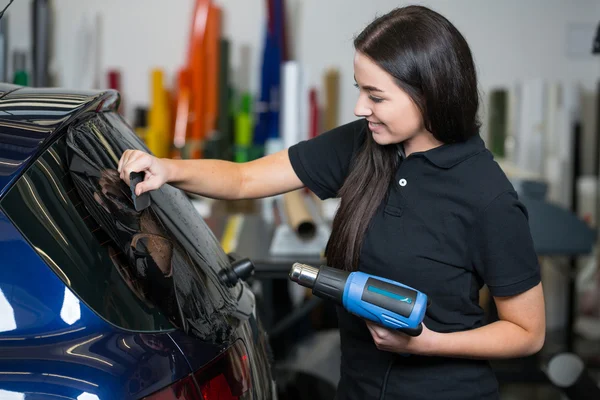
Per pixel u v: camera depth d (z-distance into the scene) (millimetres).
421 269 1276
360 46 1224
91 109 1244
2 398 906
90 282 1006
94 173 1129
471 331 1284
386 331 1228
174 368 1022
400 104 1213
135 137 1416
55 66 3535
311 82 3623
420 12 1224
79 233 1032
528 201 2652
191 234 1327
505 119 3502
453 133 1255
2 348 943
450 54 1197
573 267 3295
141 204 1170
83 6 3516
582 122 3664
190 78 3361
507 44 3604
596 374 3129
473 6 3570
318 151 1464
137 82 3602
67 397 915
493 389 1375
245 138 3359
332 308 3336
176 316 1090
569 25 3582
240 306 1341
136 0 3531
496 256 1250
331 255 1371
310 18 3562
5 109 1127
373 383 1372
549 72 3625
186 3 3541
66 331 967
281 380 2752
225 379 1106
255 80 3609
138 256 1100
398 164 1331
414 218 1284
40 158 1041
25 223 985
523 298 1284
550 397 3062
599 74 3633
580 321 3514
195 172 1320
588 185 3482
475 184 1253
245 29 3557
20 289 968
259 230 2721
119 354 974
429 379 1334
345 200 1343
